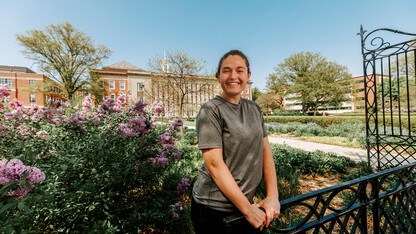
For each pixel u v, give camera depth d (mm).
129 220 2119
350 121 11211
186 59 9672
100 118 3189
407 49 3369
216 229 946
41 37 23500
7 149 2287
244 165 945
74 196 1831
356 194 1150
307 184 3723
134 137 2752
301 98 33375
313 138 8992
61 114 3002
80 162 2125
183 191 2680
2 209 989
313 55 32688
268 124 15461
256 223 798
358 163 4789
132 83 36500
